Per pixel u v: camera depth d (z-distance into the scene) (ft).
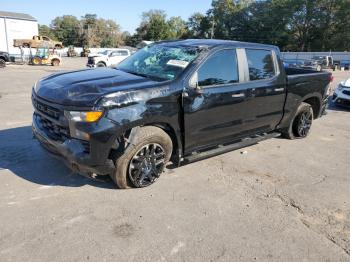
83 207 12.25
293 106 20.30
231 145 17.25
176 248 10.34
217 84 15.39
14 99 32.60
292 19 231.09
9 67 83.56
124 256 9.82
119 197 13.10
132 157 13.10
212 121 15.44
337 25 221.46
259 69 17.62
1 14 129.49
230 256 10.16
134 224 11.41
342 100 34.32
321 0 219.00
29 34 128.77
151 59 16.08
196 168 16.44
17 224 11.00
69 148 12.16
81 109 11.79
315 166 17.85
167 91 13.43
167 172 15.66
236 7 261.03
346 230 12.00
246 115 17.15
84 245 10.18
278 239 11.16
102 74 15.01
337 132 25.23
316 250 10.76
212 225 11.68
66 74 15.34
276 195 14.21
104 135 11.96
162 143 13.80
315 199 14.14
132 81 13.70
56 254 9.71
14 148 17.60
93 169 12.42
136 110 12.55
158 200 13.08
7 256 9.52
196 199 13.38
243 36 251.80
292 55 155.33
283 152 19.72
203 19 274.98
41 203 12.36
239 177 15.78
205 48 15.34
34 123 14.38
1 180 13.96
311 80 21.16
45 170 15.08
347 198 14.42
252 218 12.30
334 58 146.82
